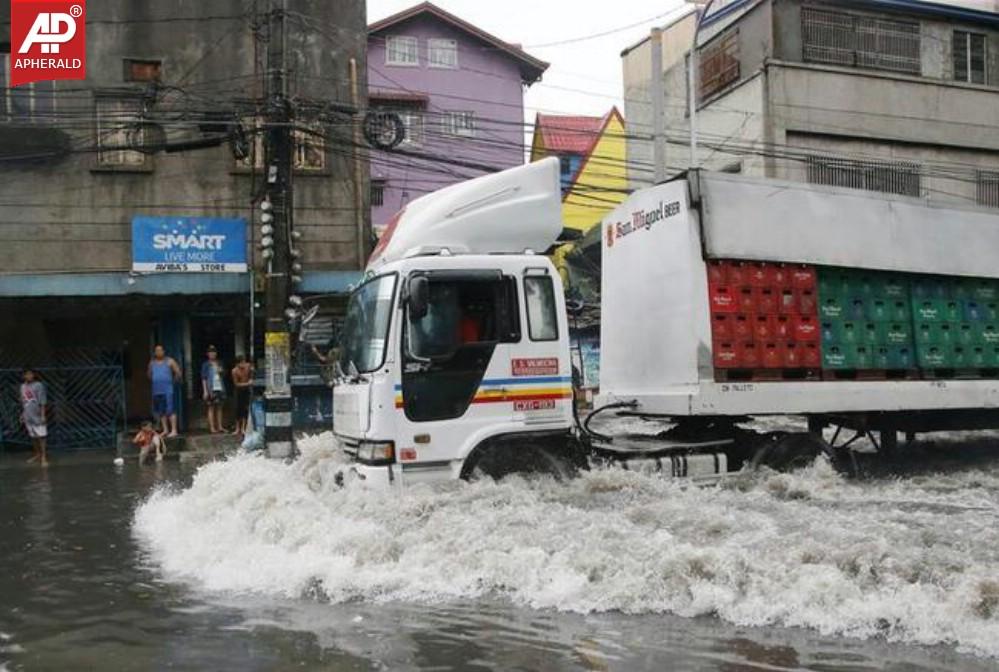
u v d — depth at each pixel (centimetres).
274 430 1342
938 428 1027
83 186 1858
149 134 1883
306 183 1945
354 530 650
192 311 1933
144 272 1805
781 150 2142
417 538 630
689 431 923
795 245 891
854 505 793
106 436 1762
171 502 1006
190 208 1889
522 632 500
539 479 749
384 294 741
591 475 752
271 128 1374
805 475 878
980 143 2322
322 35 1977
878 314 941
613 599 537
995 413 1048
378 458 702
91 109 1867
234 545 715
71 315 1922
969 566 525
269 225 1368
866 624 488
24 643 516
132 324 1977
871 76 2225
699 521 659
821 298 909
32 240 1838
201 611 564
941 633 468
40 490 1200
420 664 457
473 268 741
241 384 1759
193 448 1627
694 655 456
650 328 907
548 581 561
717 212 859
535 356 755
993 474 1019
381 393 708
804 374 892
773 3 2173
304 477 840
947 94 2297
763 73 2144
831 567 532
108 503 1070
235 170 1894
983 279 1012
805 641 471
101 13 1881
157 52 1897
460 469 723
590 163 3128
